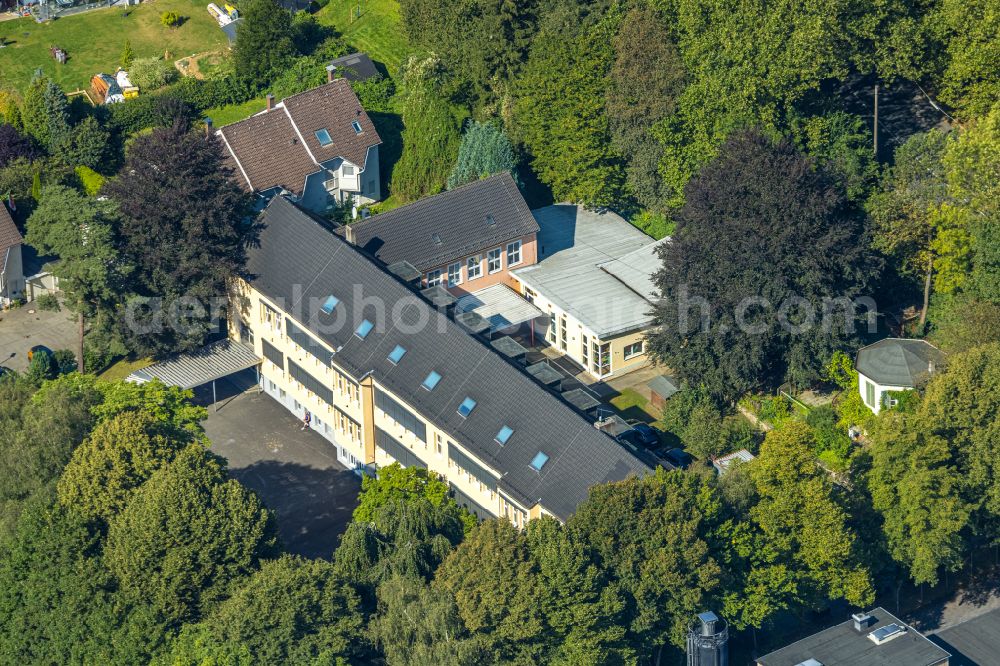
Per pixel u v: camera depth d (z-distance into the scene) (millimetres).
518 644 195125
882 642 196000
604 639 195375
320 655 191625
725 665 194625
